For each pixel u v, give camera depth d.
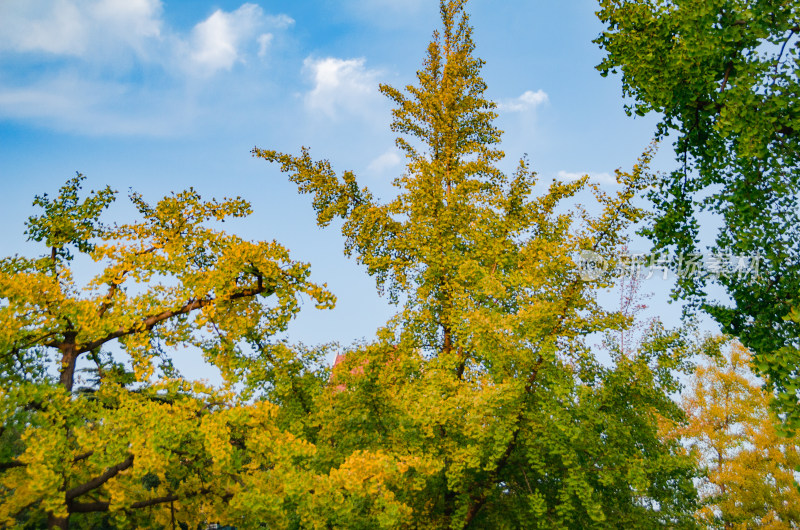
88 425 5.41
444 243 9.60
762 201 6.25
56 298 5.52
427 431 6.96
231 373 6.01
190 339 6.48
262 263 5.95
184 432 5.13
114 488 6.11
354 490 5.19
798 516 13.26
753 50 5.82
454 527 7.17
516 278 7.89
